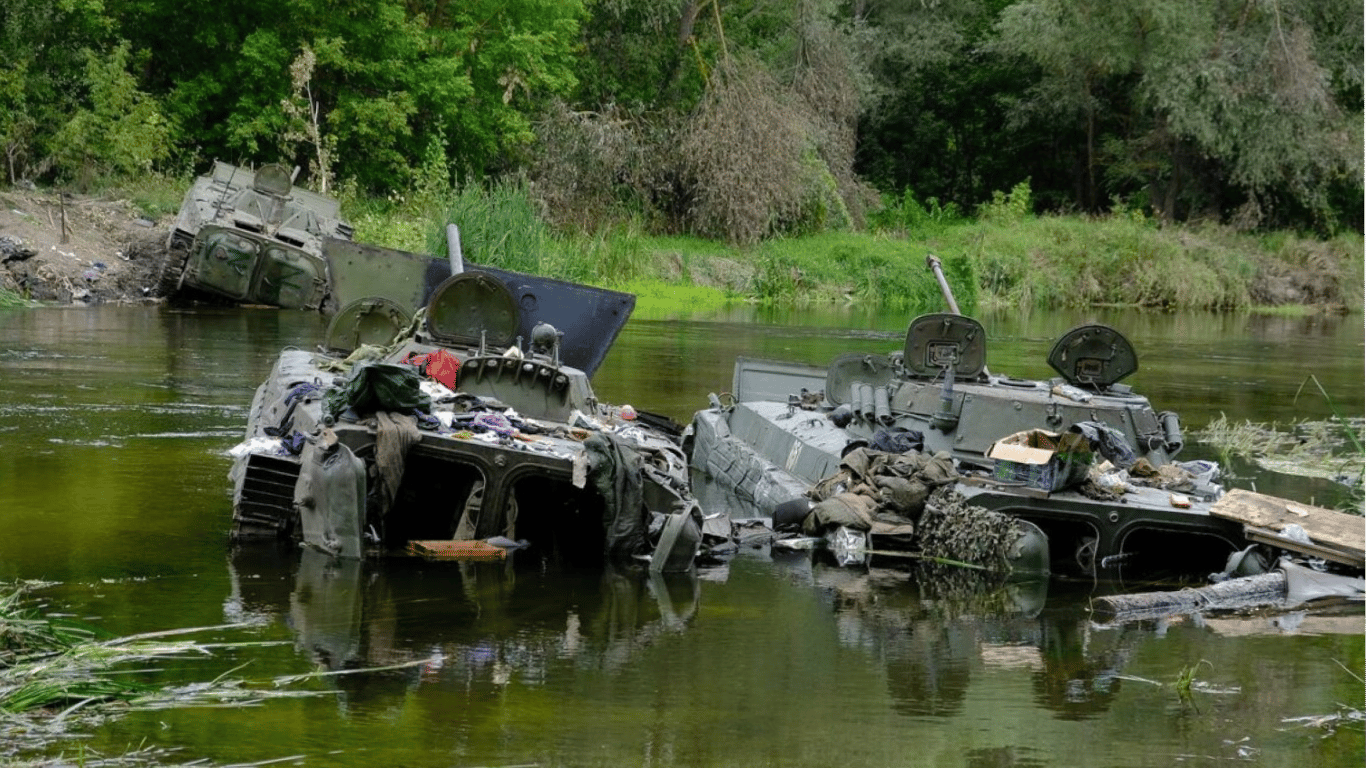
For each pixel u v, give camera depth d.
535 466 11.35
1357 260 56.97
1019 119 63.53
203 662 8.30
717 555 12.08
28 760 6.76
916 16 65.69
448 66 42.41
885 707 8.05
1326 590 10.94
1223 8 57.81
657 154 48.38
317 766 6.80
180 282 29.61
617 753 7.14
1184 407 23.34
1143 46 57.62
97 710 7.47
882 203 58.06
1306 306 55.38
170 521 11.92
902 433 13.66
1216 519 11.91
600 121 47.59
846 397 15.97
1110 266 52.62
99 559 10.62
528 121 45.88
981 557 11.80
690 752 7.19
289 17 41.59
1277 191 61.72
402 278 16.58
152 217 34.25
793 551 12.40
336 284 16.50
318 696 7.82
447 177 41.38
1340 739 7.69
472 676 8.28
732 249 46.88
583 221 45.34
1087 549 12.13
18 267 30.02
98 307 29.27
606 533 11.50
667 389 22.03
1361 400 24.69
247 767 6.76
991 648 9.39
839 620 10.01
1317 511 11.95
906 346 14.69
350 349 15.96
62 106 37.12
